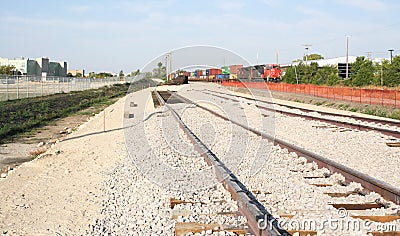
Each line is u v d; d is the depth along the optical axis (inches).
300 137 583.2
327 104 1353.3
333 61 3302.2
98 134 664.4
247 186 302.2
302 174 343.0
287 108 1171.9
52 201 292.4
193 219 231.3
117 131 689.0
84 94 2031.3
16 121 867.4
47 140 643.5
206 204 262.4
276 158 414.3
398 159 418.9
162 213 251.0
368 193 287.6
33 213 266.1
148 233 220.1
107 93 2137.1
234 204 254.2
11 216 259.9
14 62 4293.8
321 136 581.3
